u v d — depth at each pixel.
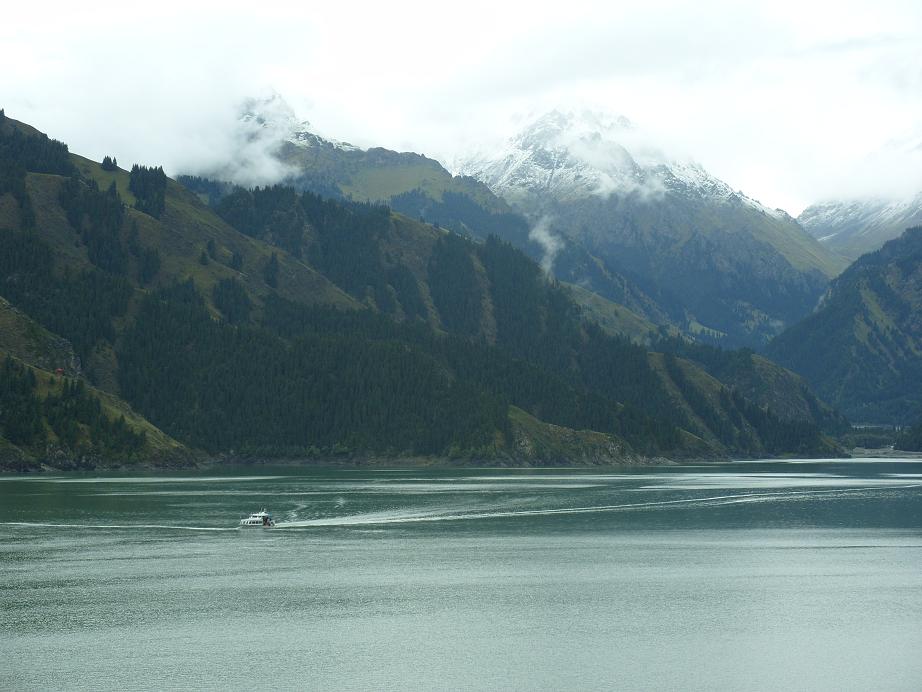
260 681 105.50
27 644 117.94
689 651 116.62
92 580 153.38
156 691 102.31
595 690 103.56
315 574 159.75
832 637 122.75
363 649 117.00
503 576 159.38
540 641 120.56
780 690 103.56
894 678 107.19
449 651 116.38
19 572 159.00
